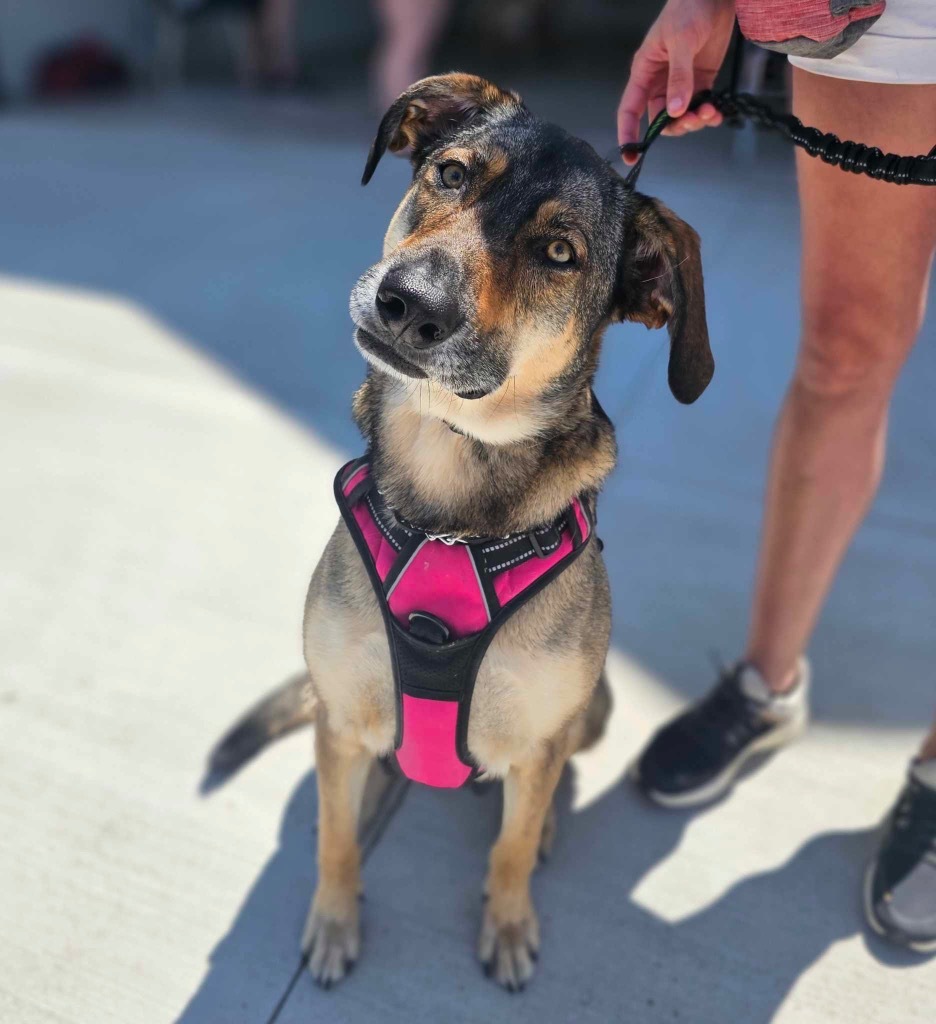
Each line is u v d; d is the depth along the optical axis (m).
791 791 2.65
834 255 2.12
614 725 2.83
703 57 2.10
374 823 2.52
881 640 3.10
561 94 9.02
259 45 9.08
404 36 7.71
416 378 1.80
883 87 1.85
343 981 2.16
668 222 1.95
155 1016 2.06
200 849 2.41
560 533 1.90
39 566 3.24
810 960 2.24
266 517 3.53
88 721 2.71
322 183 6.57
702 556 3.44
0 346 4.48
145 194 6.31
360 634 1.92
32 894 2.27
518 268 1.86
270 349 4.56
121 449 3.85
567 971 2.20
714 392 4.33
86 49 8.81
